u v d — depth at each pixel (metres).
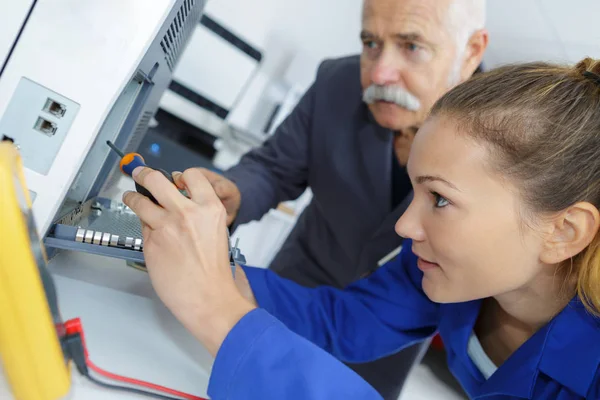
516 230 0.58
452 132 0.57
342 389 0.51
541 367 0.67
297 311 0.82
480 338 0.83
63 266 0.68
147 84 0.72
